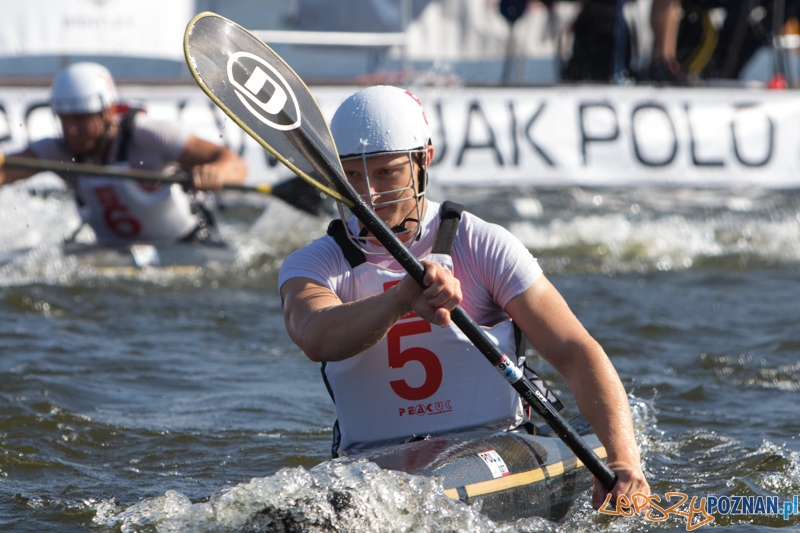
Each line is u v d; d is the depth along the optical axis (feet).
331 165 32.89
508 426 36.50
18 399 50.72
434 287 30.27
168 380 56.59
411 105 33.88
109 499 38.78
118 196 84.84
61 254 85.10
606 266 90.53
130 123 84.23
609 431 32.32
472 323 32.27
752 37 138.00
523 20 140.05
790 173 131.23
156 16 115.44
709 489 39.37
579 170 128.16
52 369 57.06
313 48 130.52
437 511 31.27
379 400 35.32
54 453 44.21
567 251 95.96
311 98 34.78
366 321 31.01
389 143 32.91
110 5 113.80
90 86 81.30
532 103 127.85
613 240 100.22
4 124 115.44
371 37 128.47
